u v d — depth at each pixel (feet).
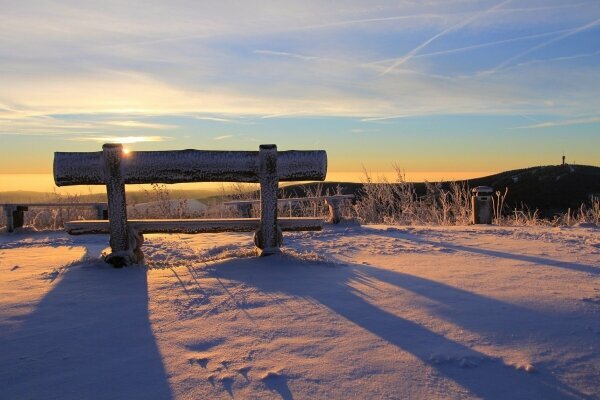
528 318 12.34
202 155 19.40
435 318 12.37
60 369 9.67
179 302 14.01
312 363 9.73
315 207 51.13
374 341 10.85
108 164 19.01
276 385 8.84
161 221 20.08
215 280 16.58
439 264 19.70
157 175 19.30
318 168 19.69
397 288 15.38
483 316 12.50
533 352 10.24
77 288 15.79
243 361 9.87
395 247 24.75
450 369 9.45
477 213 41.27
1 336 11.48
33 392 8.75
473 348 10.43
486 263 19.85
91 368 9.68
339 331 11.50
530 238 27.91
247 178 19.77
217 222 20.25
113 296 14.78
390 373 9.29
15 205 35.83
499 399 8.36
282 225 20.74
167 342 10.96
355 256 22.07
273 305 13.60
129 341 11.07
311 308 13.29
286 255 19.52
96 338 11.28
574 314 12.64
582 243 25.63
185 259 23.29
